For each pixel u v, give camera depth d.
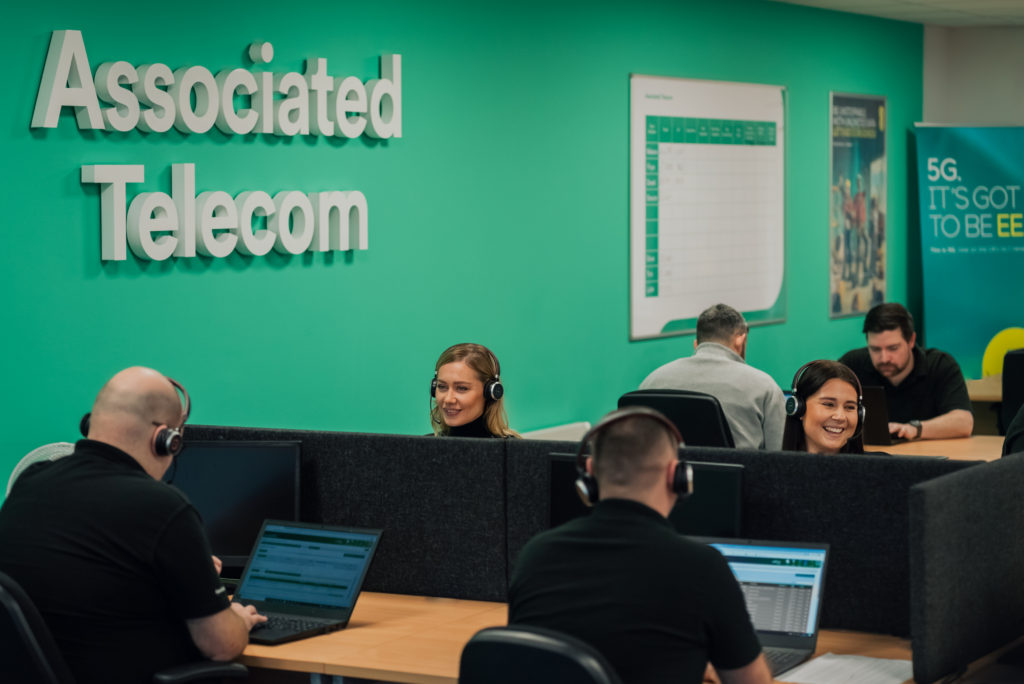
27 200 3.76
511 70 5.60
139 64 4.06
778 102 7.44
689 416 3.65
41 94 3.77
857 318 8.40
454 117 5.32
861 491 2.63
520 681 1.82
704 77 6.86
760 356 7.39
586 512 2.77
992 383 6.18
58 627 2.38
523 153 5.70
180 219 4.17
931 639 2.28
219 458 3.05
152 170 4.11
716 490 2.65
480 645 1.85
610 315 6.27
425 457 3.00
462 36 5.34
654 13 6.46
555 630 1.95
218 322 4.36
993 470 2.49
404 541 3.03
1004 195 8.73
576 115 5.99
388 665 2.45
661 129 6.53
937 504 2.29
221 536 3.04
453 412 3.62
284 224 4.52
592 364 6.17
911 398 5.07
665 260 6.61
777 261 7.48
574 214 6.01
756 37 7.25
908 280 9.03
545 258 5.85
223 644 2.46
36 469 2.58
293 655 2.53
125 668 2.39
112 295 4.01
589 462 2.19
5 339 3.72
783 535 2.70
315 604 2.79
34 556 2.41
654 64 6.48
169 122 4.11
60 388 3.88
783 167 7.51
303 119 4.58
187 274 4.24
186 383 4.25
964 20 8.70
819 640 2.60
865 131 8.38
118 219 3.96
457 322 5.39
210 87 4.23
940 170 8.67
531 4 5.69
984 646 2.48
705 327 4.14
